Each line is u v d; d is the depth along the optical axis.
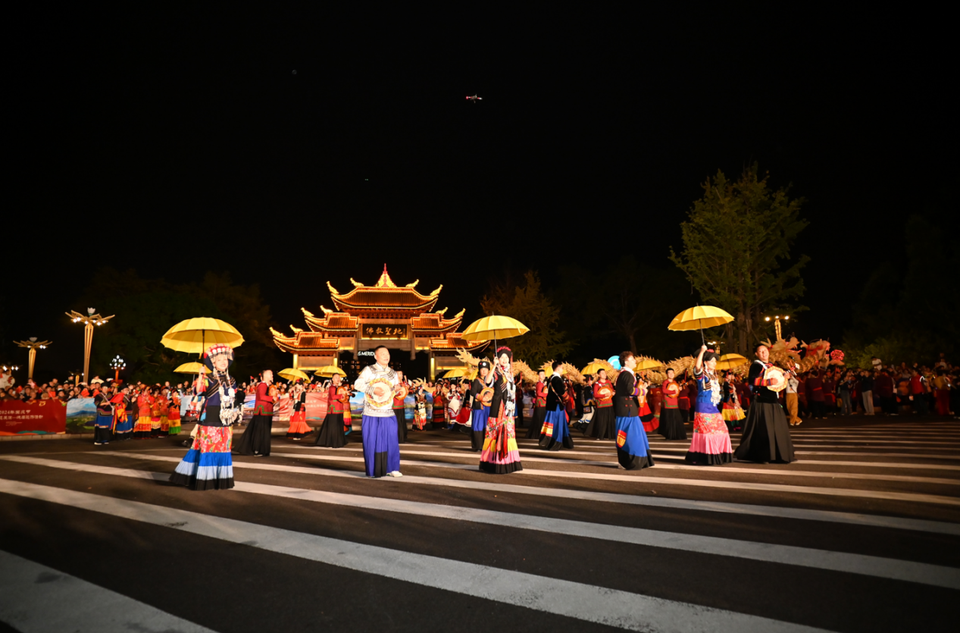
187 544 4.73
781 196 29.52
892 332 32.00
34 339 36.47
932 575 3.80
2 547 4.68
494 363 8.59
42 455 11.84
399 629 3.15
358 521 5.44
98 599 3.60
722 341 29.44
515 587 3.73
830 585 3.66
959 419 17.17
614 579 3.84
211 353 7.32
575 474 8.09
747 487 6.83
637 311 55.41
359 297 55.28
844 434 13.25
